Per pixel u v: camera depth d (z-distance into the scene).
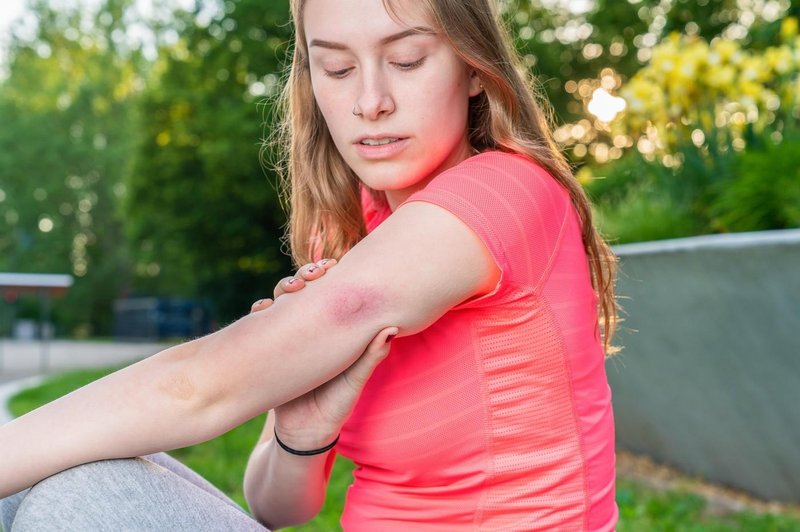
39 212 37.47
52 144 36.66
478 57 1.15
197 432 1.05
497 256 1.06
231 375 1.04
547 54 19.81
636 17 18.81
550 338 1.12
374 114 1.15
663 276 3.79
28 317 37.84
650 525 3.46
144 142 21.59
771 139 4.52
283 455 1.25
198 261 22.11
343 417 1.17
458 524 1.16
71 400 1.06
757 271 3.21
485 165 1.12
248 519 1.13
